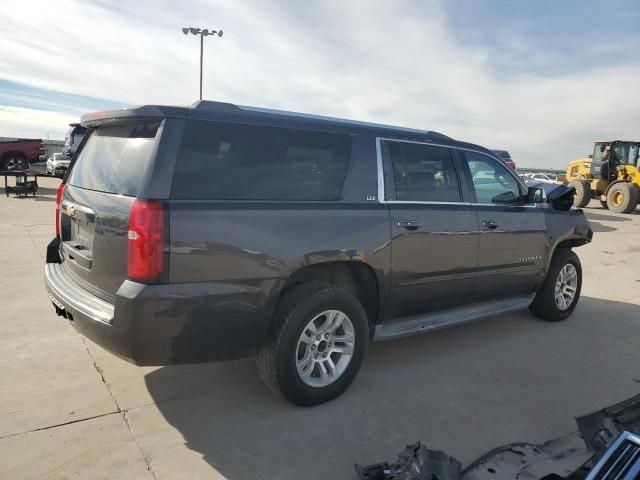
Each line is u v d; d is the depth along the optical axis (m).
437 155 4.35
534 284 5.27
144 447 3.00
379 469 2.61
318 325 3.52
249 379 3.92
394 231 3.83
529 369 4.34
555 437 3.27
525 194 5.16
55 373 3.88
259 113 3.39
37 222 10.68
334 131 3.71
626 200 18.75
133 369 4.01
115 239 2.97
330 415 3.44
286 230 3.26
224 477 2.76
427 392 3.84
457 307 4.61
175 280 2.86
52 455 2.88
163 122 3.00
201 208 2.95
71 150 20.84
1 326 4.76
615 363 4.52
